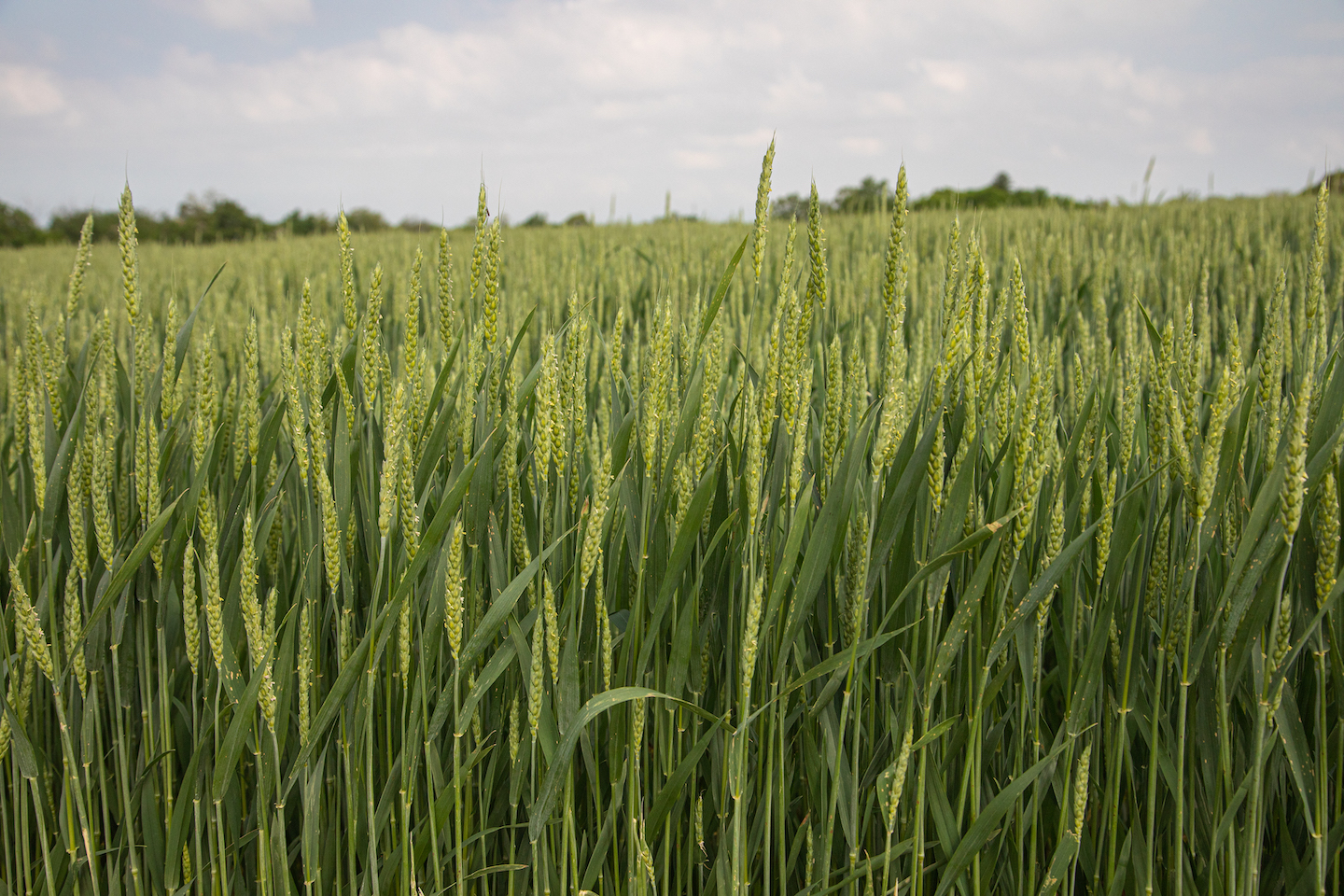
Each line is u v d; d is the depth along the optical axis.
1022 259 5.88
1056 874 1.90
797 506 1.71
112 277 9.31
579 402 1.98
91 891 2.25
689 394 1.90
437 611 1.82
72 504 1.96
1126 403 1.88
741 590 1.84
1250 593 1.66
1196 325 2.94
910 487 1.76
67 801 2.04
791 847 2.04
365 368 2.05
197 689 2.27
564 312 5.07
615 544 1.95
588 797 2.11
